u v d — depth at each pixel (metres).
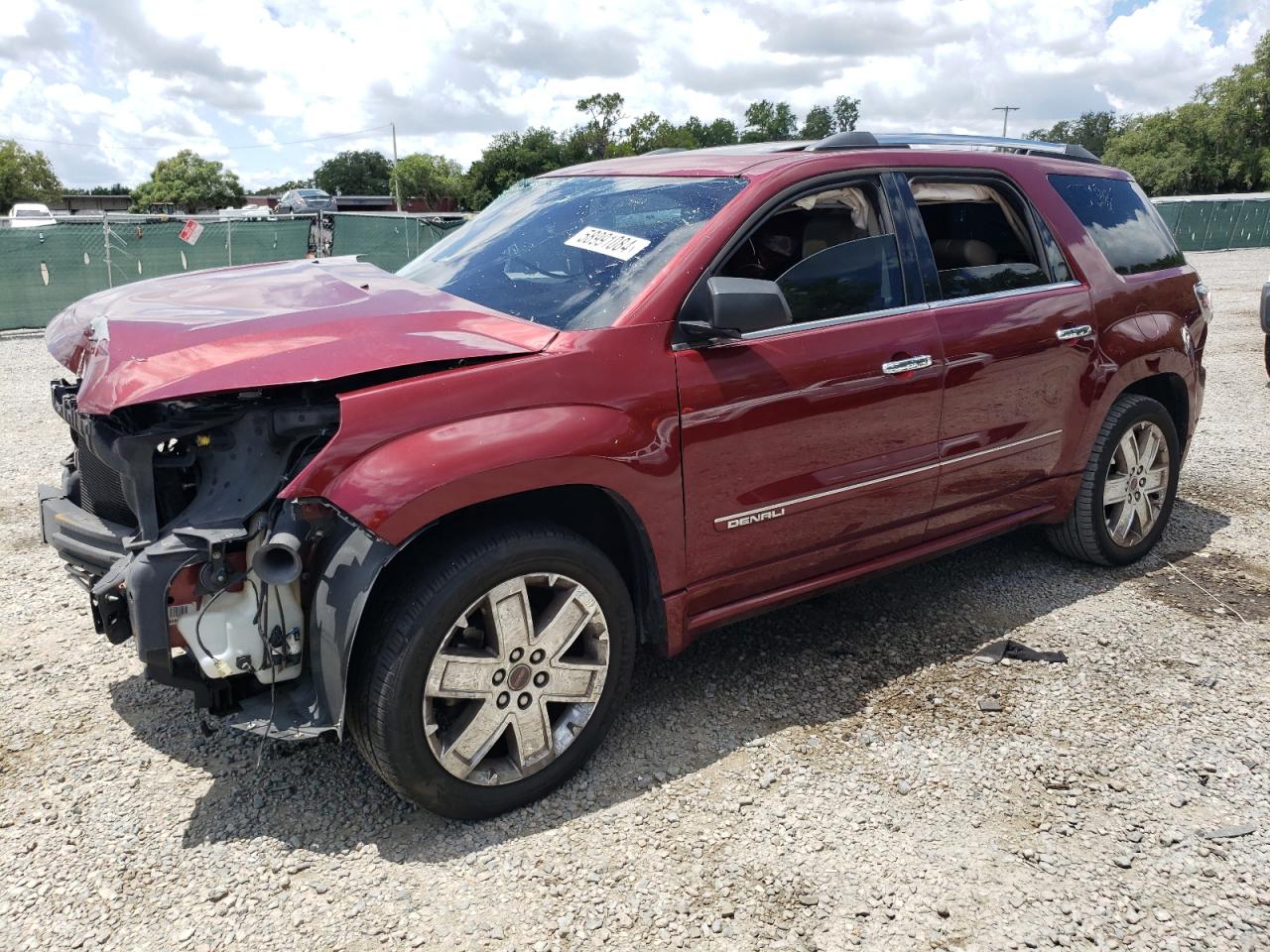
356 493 2.35
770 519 3.16
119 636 2.59
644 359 2.82
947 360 3.50
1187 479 6.07
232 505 2.47
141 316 2.76
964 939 2.33
